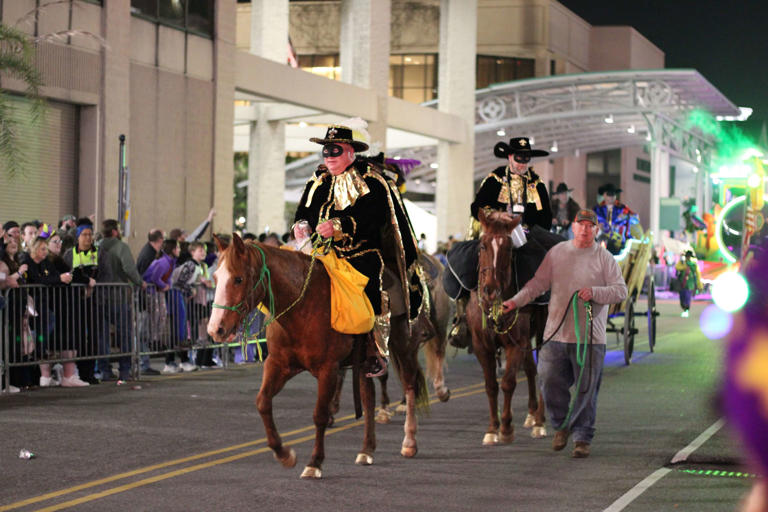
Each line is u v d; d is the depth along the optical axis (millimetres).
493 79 74750
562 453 9531
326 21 72562
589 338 9398
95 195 23953
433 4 72812
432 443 10070
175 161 26703
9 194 22031
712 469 8688
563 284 9523
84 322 14625
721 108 54125
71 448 9594
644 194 89000
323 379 8094
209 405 12656
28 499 7418
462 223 44719
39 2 22281
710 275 41656
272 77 31328
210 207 28062
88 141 24016
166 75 26359
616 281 9469
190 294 16656
